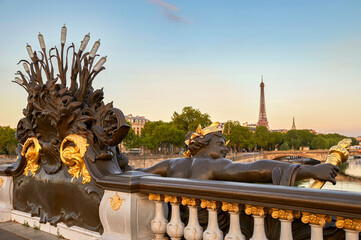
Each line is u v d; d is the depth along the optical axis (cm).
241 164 328
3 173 535
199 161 356
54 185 442
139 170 411
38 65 468
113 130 366
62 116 407
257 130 12838
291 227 268
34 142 470
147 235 345
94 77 410
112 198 349
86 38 418
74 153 404
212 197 269
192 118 8119
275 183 289
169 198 318
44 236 433
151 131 8956
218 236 281
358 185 4509
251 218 298
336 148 318
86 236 387
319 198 206
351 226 205
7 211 523
